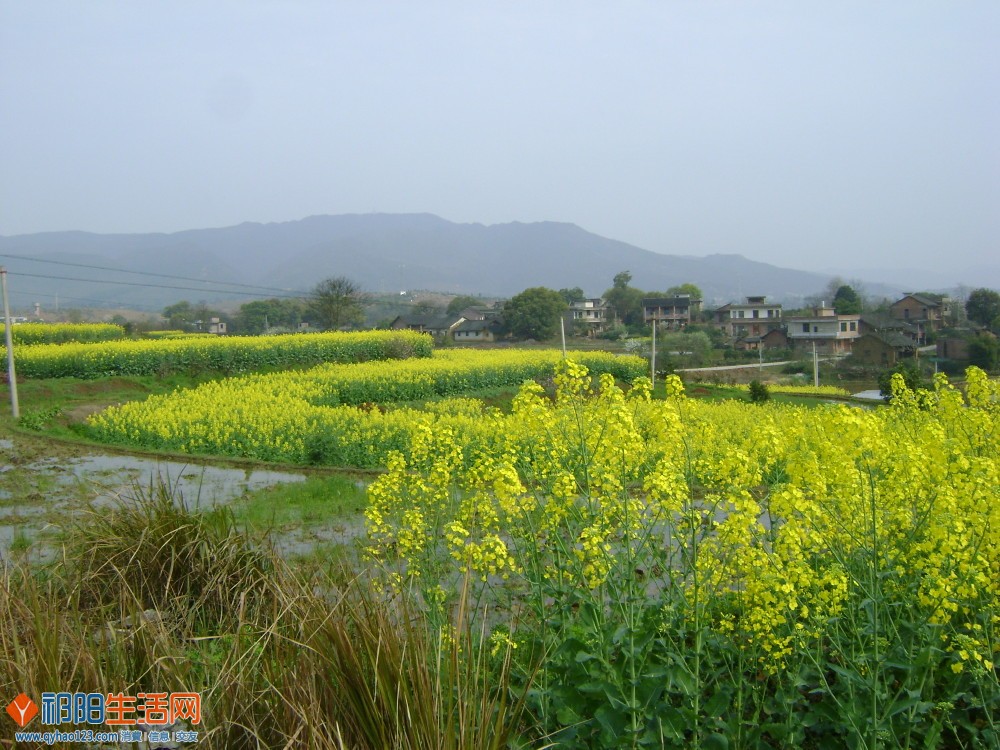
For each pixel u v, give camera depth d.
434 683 3.86
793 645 4.20
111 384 27.88
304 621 4.40
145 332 57.53
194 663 4.86
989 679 4.24
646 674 4.05
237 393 23.20
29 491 12.10
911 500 4.93
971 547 4.46
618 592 4.39
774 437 5.25
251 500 11.68
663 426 5.33
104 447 16.80
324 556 7.07
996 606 4.48
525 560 5.29
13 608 4.97
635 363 38.47
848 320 62.19
